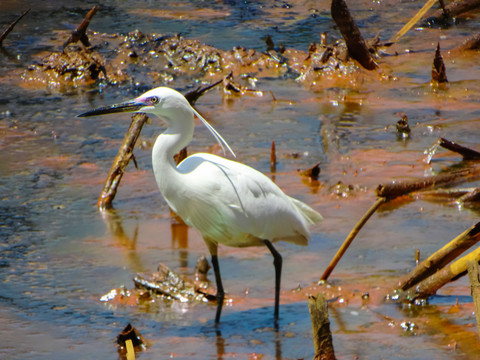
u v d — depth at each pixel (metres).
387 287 9.47
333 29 26.36
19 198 13.12
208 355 7.92
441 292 9.36
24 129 17.09
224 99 19.58
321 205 12.51
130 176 14.22
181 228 11.85
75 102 19.33
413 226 11.57
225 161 8.97
